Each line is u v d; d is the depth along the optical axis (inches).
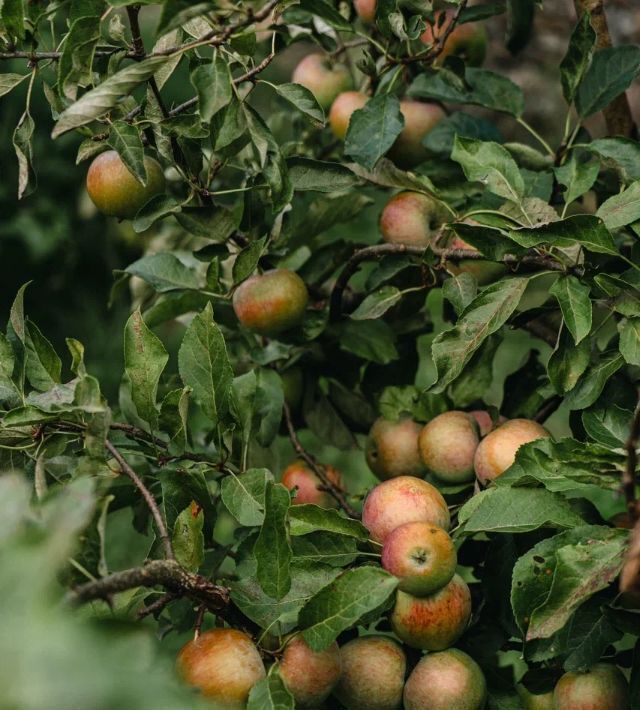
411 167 84.7
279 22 82.5
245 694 65.0
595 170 76.3
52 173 161.5
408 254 78.5
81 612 64.6
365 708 69.6
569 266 72.4
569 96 80.4
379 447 79.0
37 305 163.2
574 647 67.8
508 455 73.4
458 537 70.2
